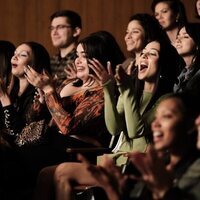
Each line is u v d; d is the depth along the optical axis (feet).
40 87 24.40
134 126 21.44
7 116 25.26
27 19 37.42
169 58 22.71
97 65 22.09
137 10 36.73
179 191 15.55
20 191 22.61
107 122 22.15
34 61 26.68
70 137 24.04
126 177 15.85
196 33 24.12
